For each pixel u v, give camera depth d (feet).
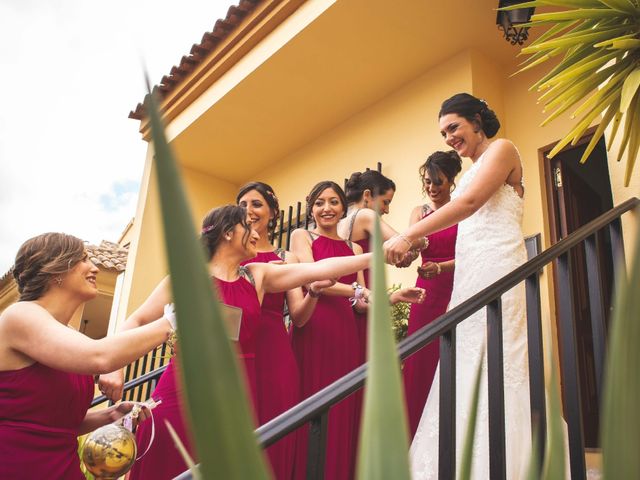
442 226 7.79
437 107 16.74
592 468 10.16
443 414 4.99
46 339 5.96
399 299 9.16
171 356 6.25
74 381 6.40
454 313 5.22
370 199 11.85
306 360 9.95
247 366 7.89
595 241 6.84
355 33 16.29
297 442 9.05
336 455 9.09
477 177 7.91
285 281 8.54
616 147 9.37
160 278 23.03
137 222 23.90
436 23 15.64
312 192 11.25
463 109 8.62
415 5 15.08
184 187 1.13
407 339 4.95
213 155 22.88
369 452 1.43
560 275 6.32
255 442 1.19
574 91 7.84
